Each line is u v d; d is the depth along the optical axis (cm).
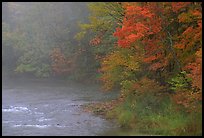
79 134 1688
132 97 2061
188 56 1789
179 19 1741
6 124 1919
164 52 1841
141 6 1789
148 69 1998
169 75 1955
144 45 1870
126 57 2081
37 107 2427
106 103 2469
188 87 1734
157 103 1898
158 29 1752
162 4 1756
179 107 1745
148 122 1739
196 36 1694
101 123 1895
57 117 2083
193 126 1570
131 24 1784
